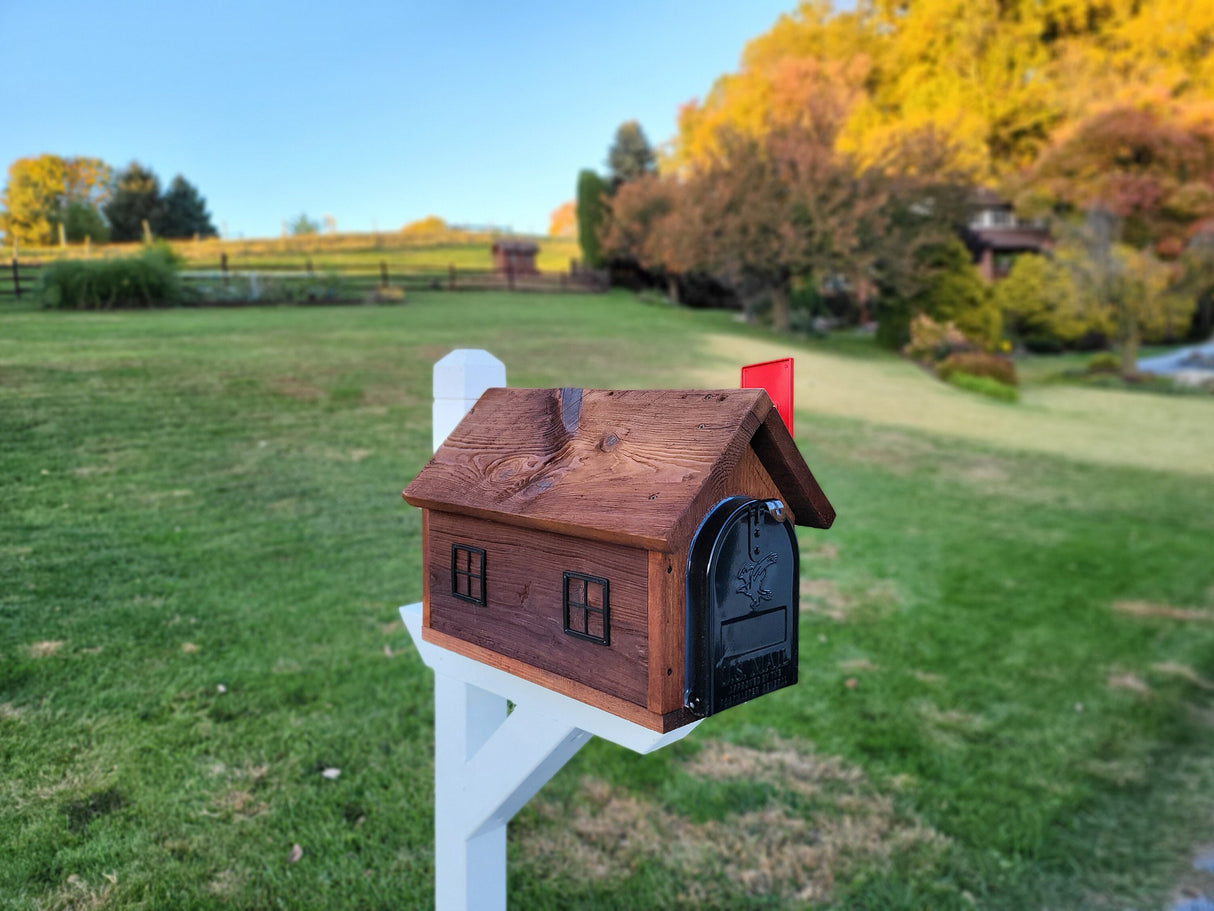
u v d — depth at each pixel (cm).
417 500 149
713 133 3181
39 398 626
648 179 2536
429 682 346
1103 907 267
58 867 222
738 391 116
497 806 151
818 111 1920
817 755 340
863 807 307
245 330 1087
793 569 122
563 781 305
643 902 246
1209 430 1375
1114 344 2450
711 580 107
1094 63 3033
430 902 230
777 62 3375
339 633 377
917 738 362
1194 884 282
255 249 2897
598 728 122
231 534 468
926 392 1436
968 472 922
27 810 240
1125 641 506
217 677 325
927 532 689
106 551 415
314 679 336
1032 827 305
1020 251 2995
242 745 288
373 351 1039
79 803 247
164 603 376
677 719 110
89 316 1069
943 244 1930
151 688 310
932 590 555
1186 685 454
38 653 317
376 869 241
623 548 112
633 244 2531
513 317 1608
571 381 1053
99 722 285
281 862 238
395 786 279
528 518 123
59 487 482
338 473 597
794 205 1753
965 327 1923
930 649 461
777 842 281
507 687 139
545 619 127
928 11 3234
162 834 241
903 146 1877
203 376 786
